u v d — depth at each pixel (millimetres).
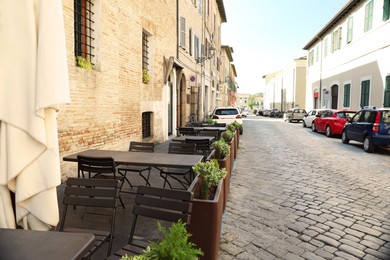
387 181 7508
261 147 13539
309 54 34406
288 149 12914
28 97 2342
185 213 2762
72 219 4469
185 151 6348
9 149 2354
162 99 14023
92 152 5781
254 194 6305
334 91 25984
